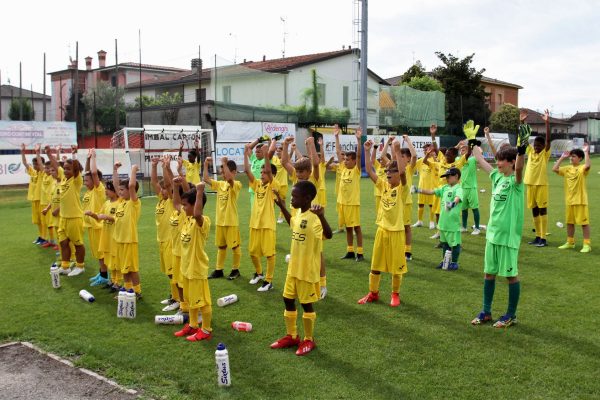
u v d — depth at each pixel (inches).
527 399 173.3
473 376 190.4
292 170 307.0
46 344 228.2
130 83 1517.0
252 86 1097.4
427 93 1393.9
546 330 233.0
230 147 944.9
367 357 208.5
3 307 276.4
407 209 366.3
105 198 346.9
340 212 375.2
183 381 189.5
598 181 937.5
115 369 201.5
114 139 968.9
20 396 183.8
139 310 273.4
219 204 328.2
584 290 291.1
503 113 1758.1
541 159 404.2
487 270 241.1
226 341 228.2
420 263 362.0
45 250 418.0
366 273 339.0
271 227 305.1
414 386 183.5
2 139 807.7
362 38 916.0
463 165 457.1
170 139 840.9
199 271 229.0
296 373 195.3
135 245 289.0
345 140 1123.3
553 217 546.0
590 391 177.8
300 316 258.8
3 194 770.2
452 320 248.5
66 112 1389.0
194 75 1353.3
